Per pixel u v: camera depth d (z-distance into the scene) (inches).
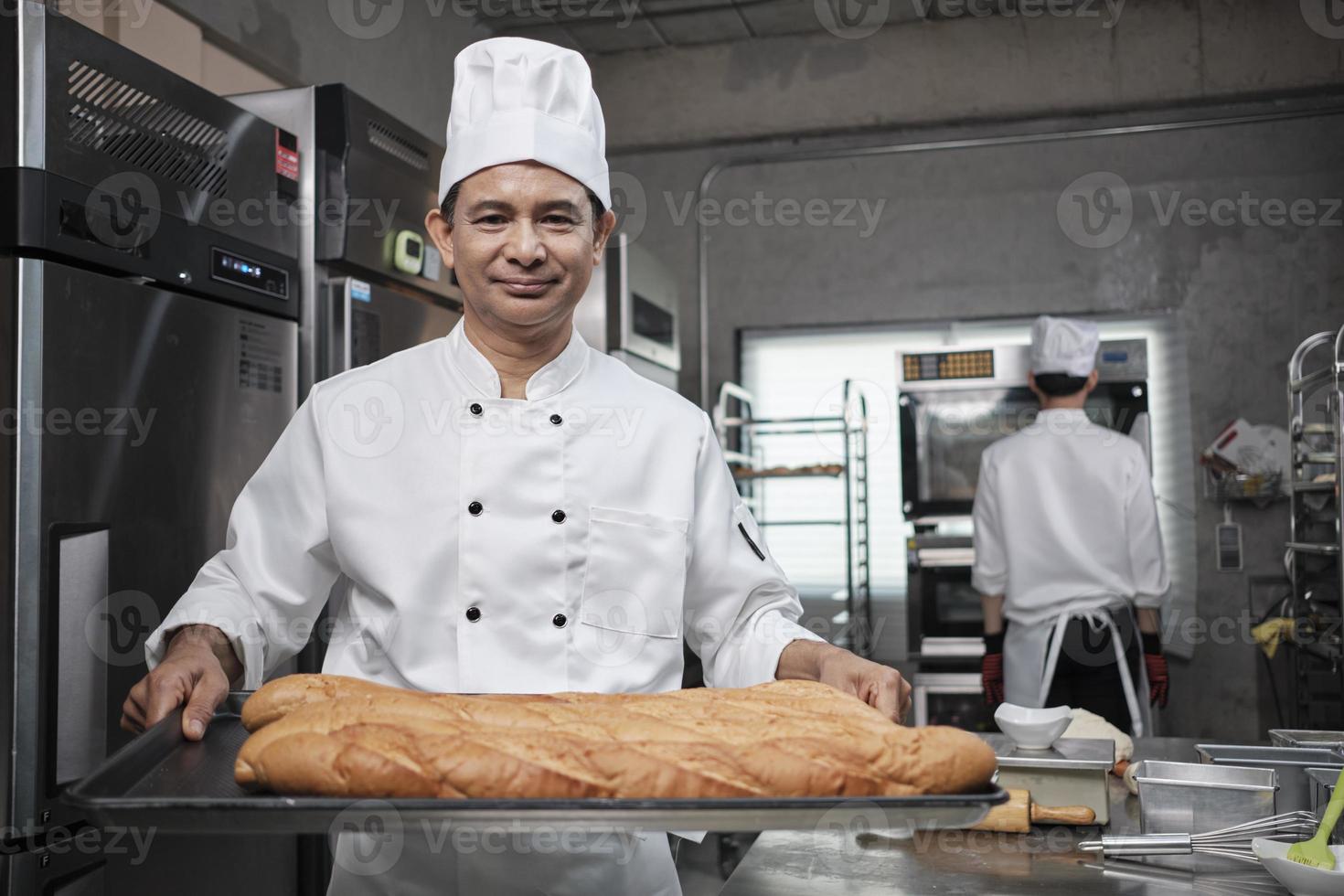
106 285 65.4
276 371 84.6
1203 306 176.1
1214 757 58.1
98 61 64.6
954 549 153.6
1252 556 172.7
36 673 59.8
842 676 39.6
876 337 187.9
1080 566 118.3
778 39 192.2
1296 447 142.9
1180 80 177.0
